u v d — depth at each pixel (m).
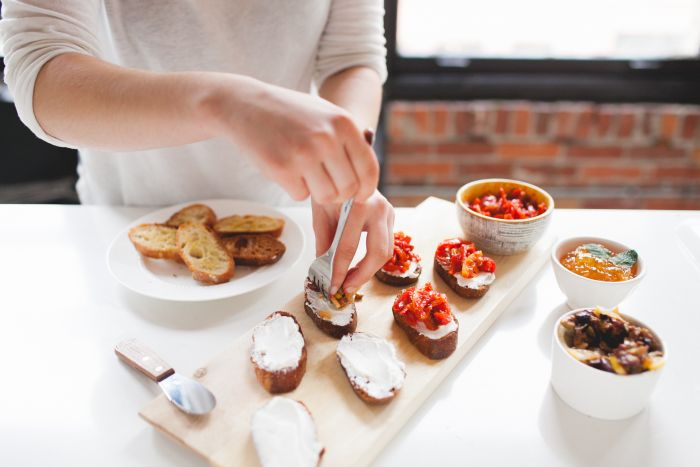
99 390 0.71
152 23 0.95
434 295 0.78
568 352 0.67
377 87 1.07
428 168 2.14
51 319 0.83
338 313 0.79
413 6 2.02
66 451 0.63
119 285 0.91
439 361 0.74
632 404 0.66
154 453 0.63
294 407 0.64
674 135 2.04
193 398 0.66
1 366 0.75
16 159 1.85
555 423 0.67
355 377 0.69
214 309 0.86
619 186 2.16
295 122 0.60
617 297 0.81
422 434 0.66
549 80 2.06
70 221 1.08
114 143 0.77
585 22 2.03
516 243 0.94
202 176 1.15
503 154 2.11
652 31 2.04
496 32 2.06
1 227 1.05
